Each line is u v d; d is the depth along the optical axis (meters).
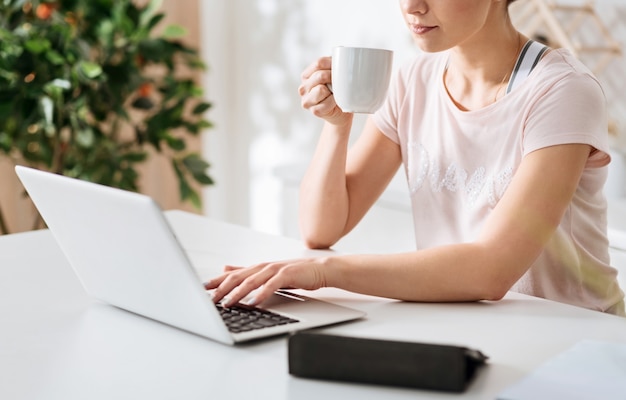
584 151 1.42
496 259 1.33
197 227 1.82
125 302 1.24
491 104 1.58
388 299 1.34
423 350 0.96
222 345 1.11
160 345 1.11
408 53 3.06
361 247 2.66
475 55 1.59
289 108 3.59
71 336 1.15
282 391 0.96
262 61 3.69
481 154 1.62
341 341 0.98
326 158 1.68
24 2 2.77
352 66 1.35
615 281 1.67
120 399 0.95
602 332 1.18
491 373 1.02
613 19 2.55
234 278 1.29
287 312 1.23
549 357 1.08
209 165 3.14
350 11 3.27
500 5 1.55
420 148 1.74
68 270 1.49
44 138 2.97
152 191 3.83
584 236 1.61
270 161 3.71
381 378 0.97
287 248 1.66
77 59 2.83
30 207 3.48
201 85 3.81
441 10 1.42
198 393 0.96
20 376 1.01
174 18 3.71
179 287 1.11
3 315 1.24
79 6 2.92
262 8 3.65
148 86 3.27
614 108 2.57
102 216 1.13
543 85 1.49
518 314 1.26
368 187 1.77
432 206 1.73
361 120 3.23
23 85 2.75
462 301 1.33
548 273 1.60
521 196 1.38
